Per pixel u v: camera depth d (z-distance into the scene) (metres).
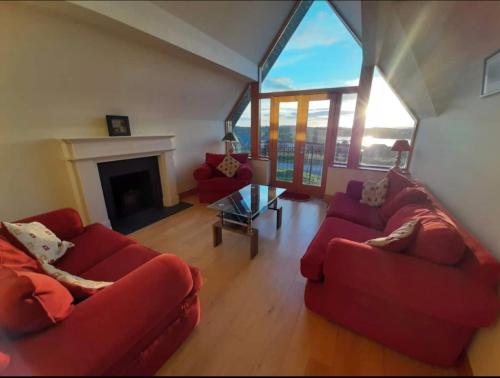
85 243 1.69
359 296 1.23
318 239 1.67
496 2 1.11
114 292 0.92
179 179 3.96
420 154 2.90
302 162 4.16
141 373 0.90
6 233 1.36
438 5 1.24
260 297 1.65
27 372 0.66
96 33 2.02
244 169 3.72
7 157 1.99
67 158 2.31
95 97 2.48
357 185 2.74
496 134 1.30
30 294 0.76
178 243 2.45
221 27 2.75
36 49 1.83
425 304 1.02
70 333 0.77
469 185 1.57
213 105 4.19
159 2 2.07
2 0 1.50
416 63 1.92
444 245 1.08
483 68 1.45
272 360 0.76
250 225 2.17
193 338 1.25
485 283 0.99
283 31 3.50
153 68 2.73
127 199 3.26
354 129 3.42
